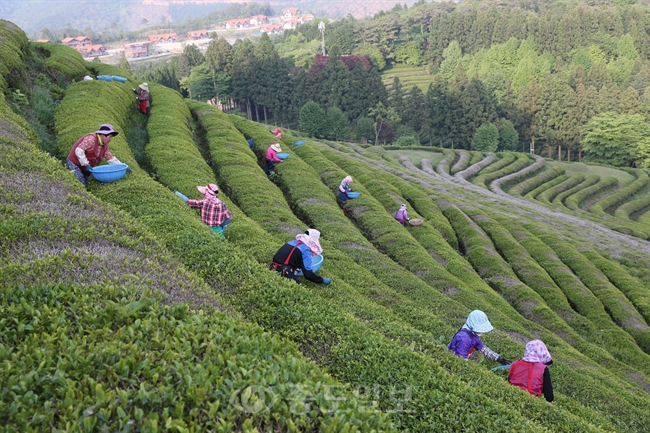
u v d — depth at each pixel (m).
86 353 5.13
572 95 106.19
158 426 4.21
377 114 118.00
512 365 10.00
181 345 5.61
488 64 148.25
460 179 73.19
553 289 28.00
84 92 26.58
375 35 184.75
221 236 13.30
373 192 34.31
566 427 8.24
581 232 44.06
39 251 8.00
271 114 139.62
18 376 4.53
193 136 31.58
